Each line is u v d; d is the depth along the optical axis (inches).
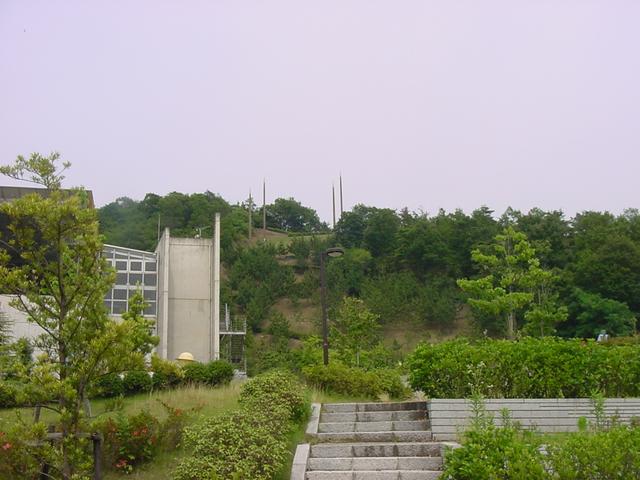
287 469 361.4
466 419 419.8
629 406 426.3
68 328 331.9
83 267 344.5
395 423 437.1
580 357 448.8
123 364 328.8
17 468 319.9
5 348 331.9
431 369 452.4
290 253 2819.9
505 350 453.7
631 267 1659.7
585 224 2137.1
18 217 339.9
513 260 1014.4
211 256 1412.4
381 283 2250.2
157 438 401.4
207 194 3284.9
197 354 1354.6
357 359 942.4
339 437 419.5
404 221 2751.0
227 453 337.1
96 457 326.6
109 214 2770.7
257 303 2202.3
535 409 426.6
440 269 2378.2
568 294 1663.4
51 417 459.8
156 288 1342.3
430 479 350.9
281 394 450.6
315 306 2300.7
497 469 297.7
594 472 287.7
